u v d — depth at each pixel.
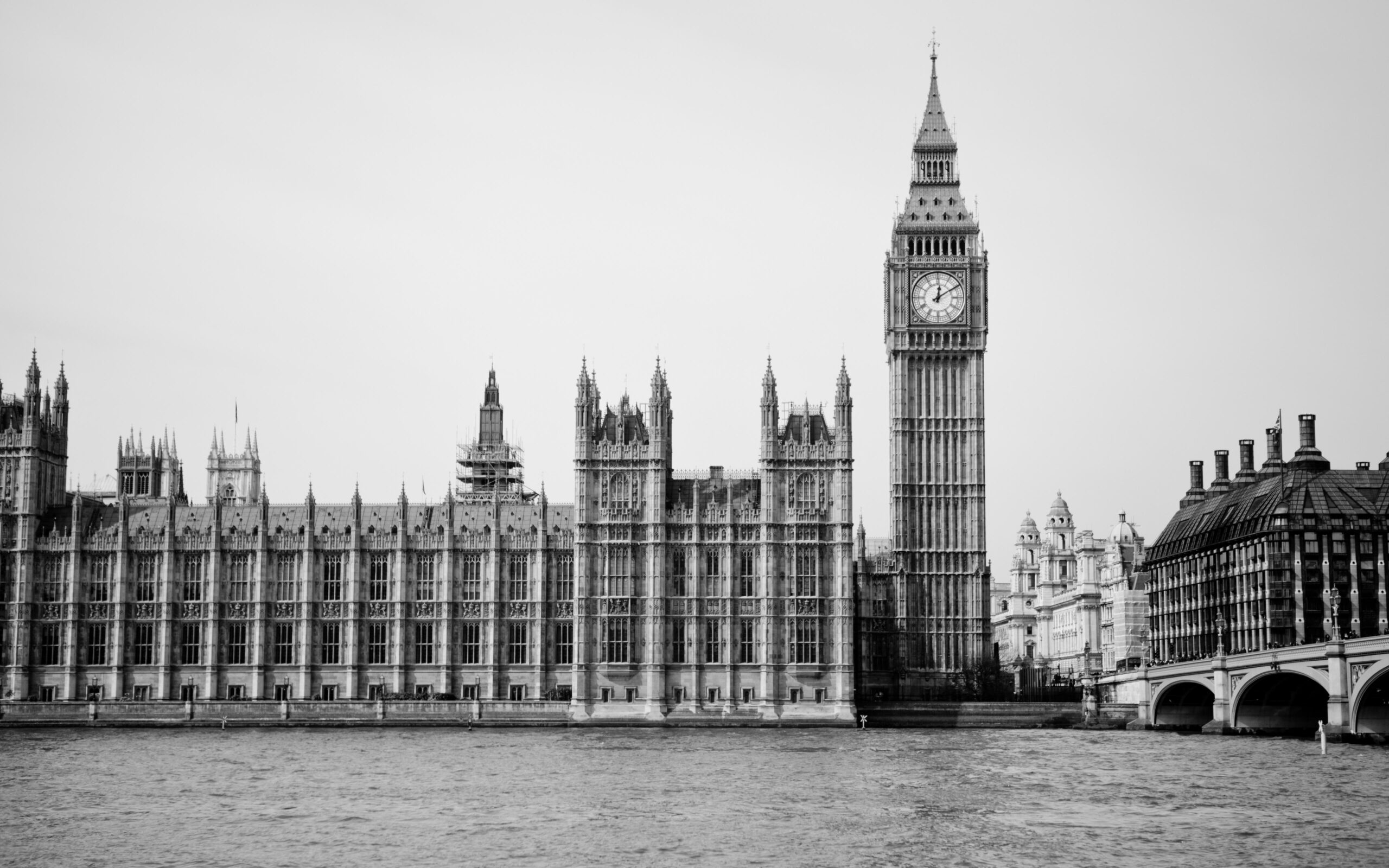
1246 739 177.38
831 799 120.56
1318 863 95.25
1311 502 198.38
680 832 105.62
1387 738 161.62
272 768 144.00
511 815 113.12
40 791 127.44
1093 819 110.06
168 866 95.56
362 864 95.75
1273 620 197.50
